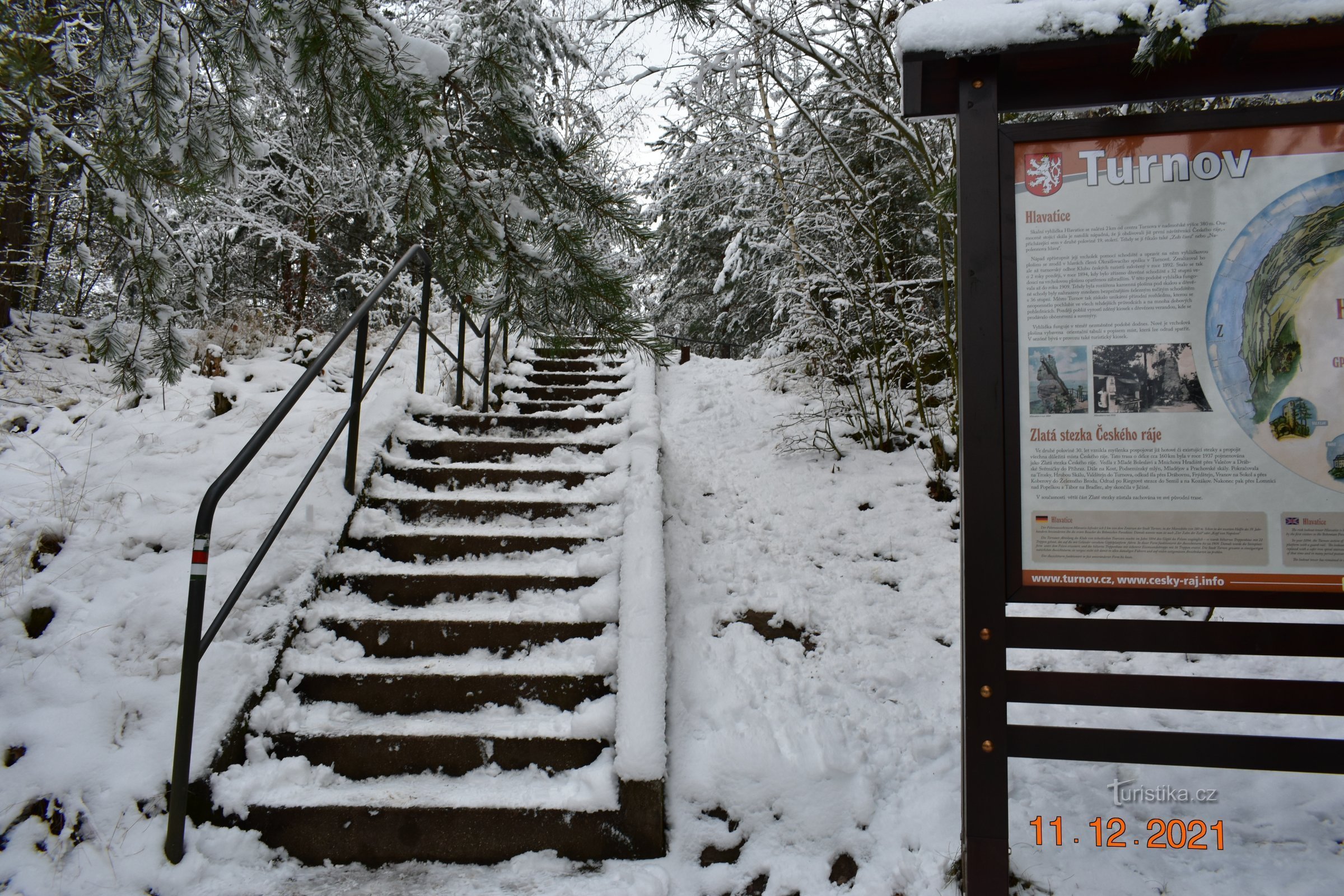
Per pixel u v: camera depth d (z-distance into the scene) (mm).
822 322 5492
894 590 3912
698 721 2969
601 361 6660
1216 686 2102
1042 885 2225
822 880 2404
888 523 4430
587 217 2730
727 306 12359
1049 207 2283
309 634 3006
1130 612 3691
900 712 3080
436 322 7367
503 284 2643
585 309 2701
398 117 2252
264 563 3104
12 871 2205
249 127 2621
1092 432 2209
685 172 7734
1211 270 2205
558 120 7863
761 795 2652
